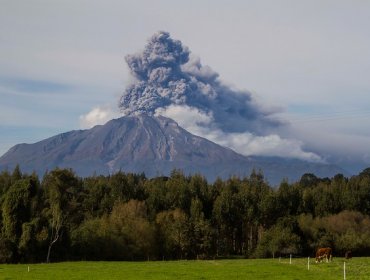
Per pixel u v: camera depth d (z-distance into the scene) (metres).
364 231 128.88
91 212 128.62
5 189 107.00
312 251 121.44
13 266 76.38
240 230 137.00
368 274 59.12
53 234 94.31
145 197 139.00
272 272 62.62
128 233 109.50
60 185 105.19
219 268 69.19
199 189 142.25
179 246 114.75
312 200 143.00
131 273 62.53
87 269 68.81
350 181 163.00
